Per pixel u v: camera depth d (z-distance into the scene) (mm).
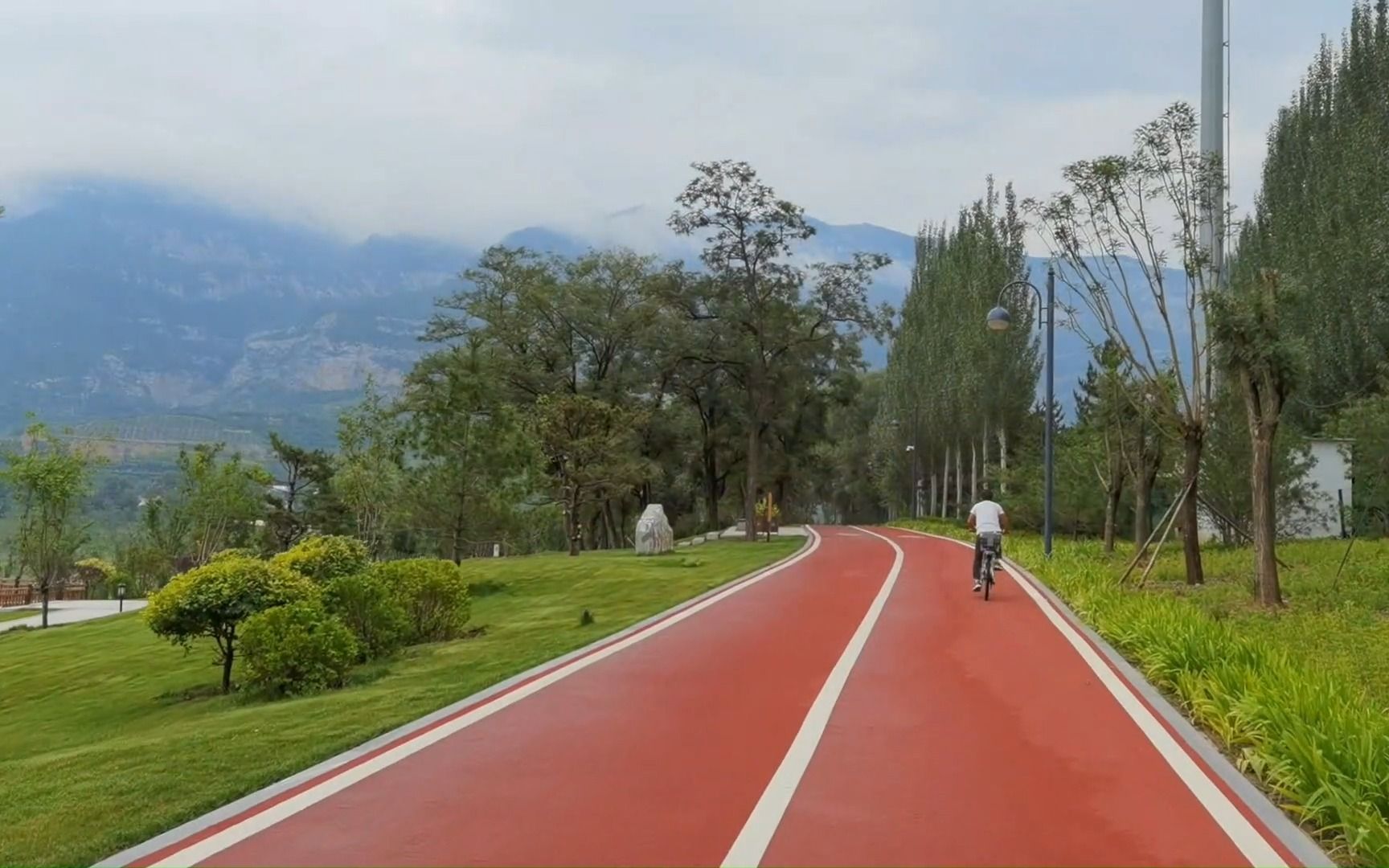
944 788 6664
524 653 13469
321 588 17016
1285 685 8188
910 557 28078
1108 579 18062
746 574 23219
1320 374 39969
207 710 14625
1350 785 5969
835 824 5984
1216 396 25375
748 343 43125
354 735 8383
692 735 8141
